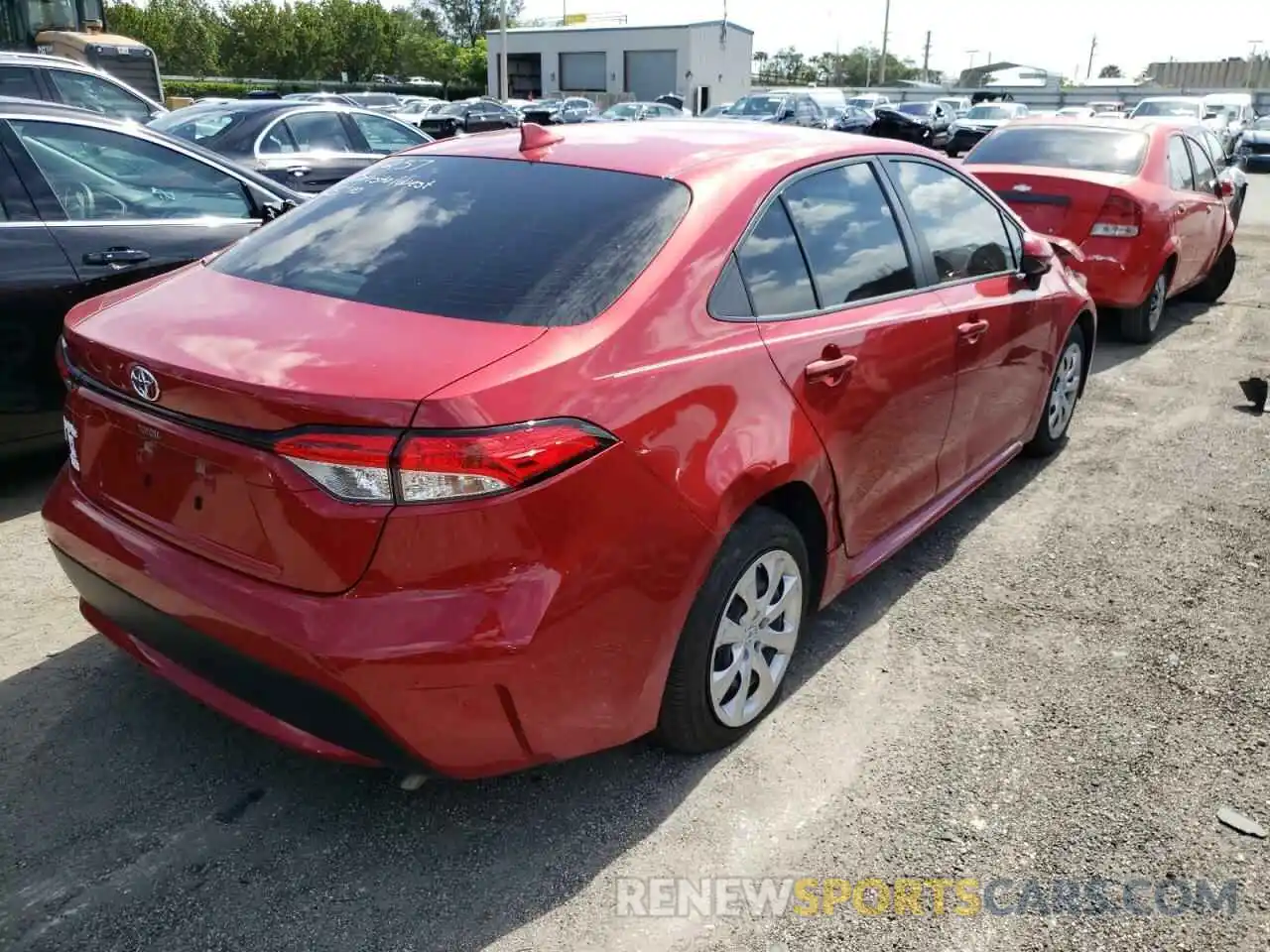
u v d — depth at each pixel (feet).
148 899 7.77
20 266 13.96
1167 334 26.81
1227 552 13.96
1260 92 165.78
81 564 8.63
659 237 8.83
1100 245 23.24
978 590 12.81
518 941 7.52
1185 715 10.30
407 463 6.81
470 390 6.98
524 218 9.21
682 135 10.92
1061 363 16.55
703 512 8.20
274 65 210.18
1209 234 27.71
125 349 7.94
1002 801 9.03
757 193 9.65
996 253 13.75
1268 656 11.41
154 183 15.78
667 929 7.66
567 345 7.66
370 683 6.99
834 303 10.28
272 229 10.31
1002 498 15.71
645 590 7.91
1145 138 25.31
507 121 86.22
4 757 9.27
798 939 7.60
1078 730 10.03
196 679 8.56
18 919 7.54
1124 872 8.27
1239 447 18.10
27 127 14.46
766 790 9.12
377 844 8.40
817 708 10.28
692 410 8.23
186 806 8.76
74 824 8.50
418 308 8.19
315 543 7.07
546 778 9.21
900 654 11.32
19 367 14.14
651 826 8.68
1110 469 16.98
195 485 7.67
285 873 8.07
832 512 10.18
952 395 12.20
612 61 203.10
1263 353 24.90
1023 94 183.73
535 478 7.11
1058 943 7.59
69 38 49.19
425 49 234.99
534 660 7.27
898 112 102.22
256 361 7.41
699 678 8.86
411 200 9.93
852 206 10.98
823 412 9.70
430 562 6.97
